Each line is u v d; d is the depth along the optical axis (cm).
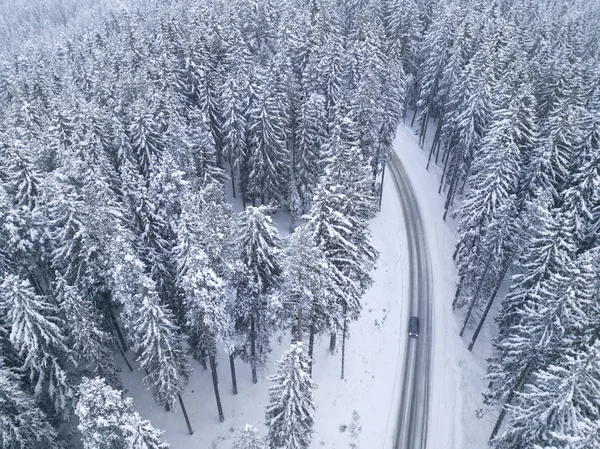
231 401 3581
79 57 7244
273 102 4672
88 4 16262
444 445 3366
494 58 5394
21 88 6066
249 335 3378
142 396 3597
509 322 3459
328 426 3406
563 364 2267
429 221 5372
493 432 3191
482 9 7819
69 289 2730
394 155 6519
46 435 2683
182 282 2897
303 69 5916
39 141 4497
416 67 7131
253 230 2873
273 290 3066
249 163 4844
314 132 4756
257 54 6291
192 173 4197
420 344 4041
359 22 6731
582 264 2492
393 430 3431
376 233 5066
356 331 4041
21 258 3241
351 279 3062
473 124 4712
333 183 3084
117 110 4703
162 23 6284
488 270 3747
